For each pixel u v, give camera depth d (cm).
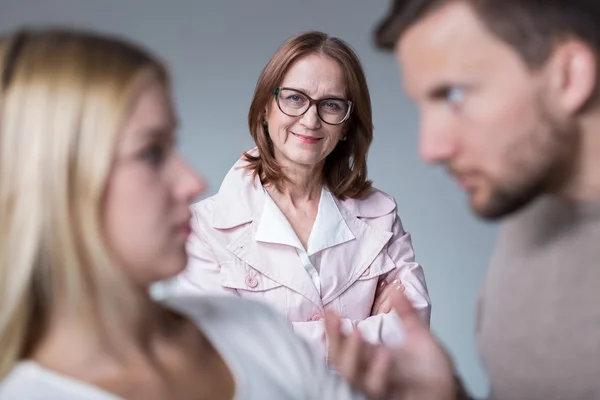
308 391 62
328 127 116
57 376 49
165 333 57
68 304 49
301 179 123
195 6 151
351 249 122
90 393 48
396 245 124
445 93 54
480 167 55
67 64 47
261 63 153
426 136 56
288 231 119
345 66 115
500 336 64
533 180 54
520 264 62
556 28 50
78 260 47
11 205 47
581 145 53
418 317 68
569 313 58
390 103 126
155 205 50
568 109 52
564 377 60
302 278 117
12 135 47
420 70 55
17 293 47
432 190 121
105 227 49
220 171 154
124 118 47
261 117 120
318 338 108
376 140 128
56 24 52
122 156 48
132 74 48
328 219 122
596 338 57
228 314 64
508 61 52
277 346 63
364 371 65
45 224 47
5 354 49
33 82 47
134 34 154
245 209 121
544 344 60
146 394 51
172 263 53
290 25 145
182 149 155
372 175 130
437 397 64
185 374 55
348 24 130
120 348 51
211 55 154
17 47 49
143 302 54
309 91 114
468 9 52
